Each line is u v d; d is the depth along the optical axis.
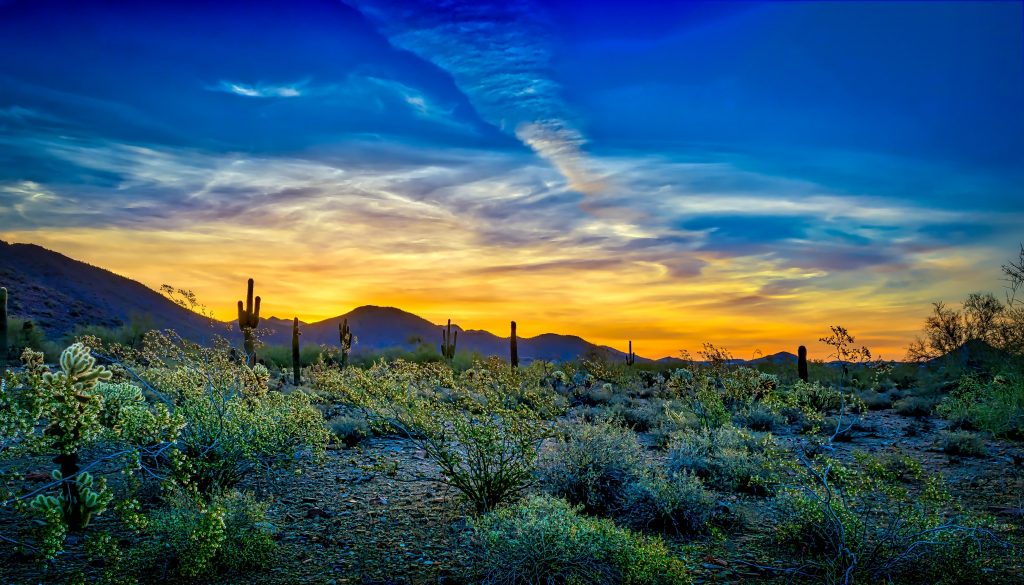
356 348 35.84
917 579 5.14
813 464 6.76
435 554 5.64
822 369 20.73
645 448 10.98
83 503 5.74
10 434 4.91
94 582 4.91
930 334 19.17
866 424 14.00
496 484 6.92
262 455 7.75
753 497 7.59
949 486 8.45
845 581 4.86
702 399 11.25
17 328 24.58
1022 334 14.41
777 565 5.47
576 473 7.01
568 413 13.46
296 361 21.81
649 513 6.60
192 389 7.47
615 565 4.85
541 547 4.81
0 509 6.36
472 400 7.72
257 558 5.36
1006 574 5.23
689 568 5.42
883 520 6.25
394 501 7.34
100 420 6.06
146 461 6.85
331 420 11.67
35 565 5.17
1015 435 12.37
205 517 4.98
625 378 22.47
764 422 12.88
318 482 8.16
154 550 5.24
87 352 5.54
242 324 23.33
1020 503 7.55
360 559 5.54
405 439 11.28
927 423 14.43
